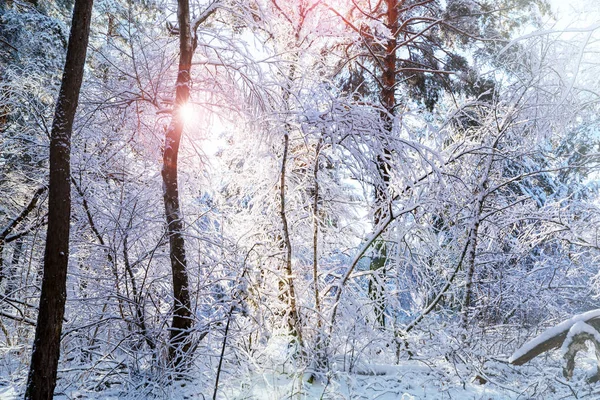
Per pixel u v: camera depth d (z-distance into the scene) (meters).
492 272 9.23
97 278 7.10
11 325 8.31
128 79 8.05
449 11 12.94
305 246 8.24
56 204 5.12
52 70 9.99
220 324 6.55
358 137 6.87
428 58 13.54
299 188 8.01
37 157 8.55
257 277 7.15
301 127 6.87
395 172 7.09
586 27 6.93
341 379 6.57
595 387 6.25
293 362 6.38
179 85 6.90
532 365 7.48
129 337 6.59
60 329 5.09
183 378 6.21
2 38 12.30
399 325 7.87
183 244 6.79
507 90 8.52
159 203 8.05
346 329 7.06
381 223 7.47
